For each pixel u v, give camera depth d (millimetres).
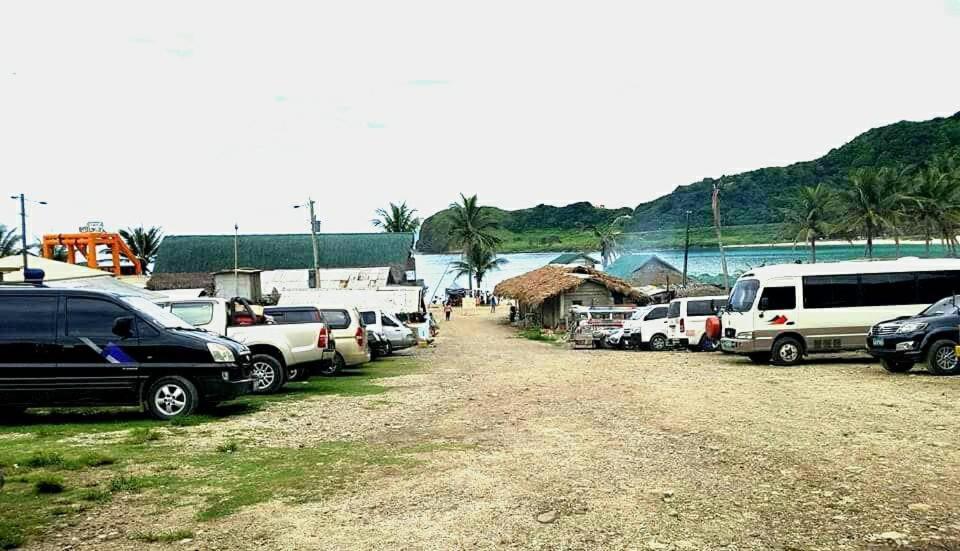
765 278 20875
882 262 21188
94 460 8211
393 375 19641
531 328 50875
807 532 5738
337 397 14539
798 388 14672
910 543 5465
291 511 6414
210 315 15227
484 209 87250
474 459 8453
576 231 154500
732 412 11656
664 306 30531
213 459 8500
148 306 12109
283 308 17781
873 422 10422
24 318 11297
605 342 31969
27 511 6406
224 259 69750
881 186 53062
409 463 8258
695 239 85938
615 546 5500
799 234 56938
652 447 9023
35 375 11125
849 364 20234
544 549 5457
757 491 6906
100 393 11297
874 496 6648
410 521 6129
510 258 136625
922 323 16922
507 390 15461
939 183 53250
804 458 8195
